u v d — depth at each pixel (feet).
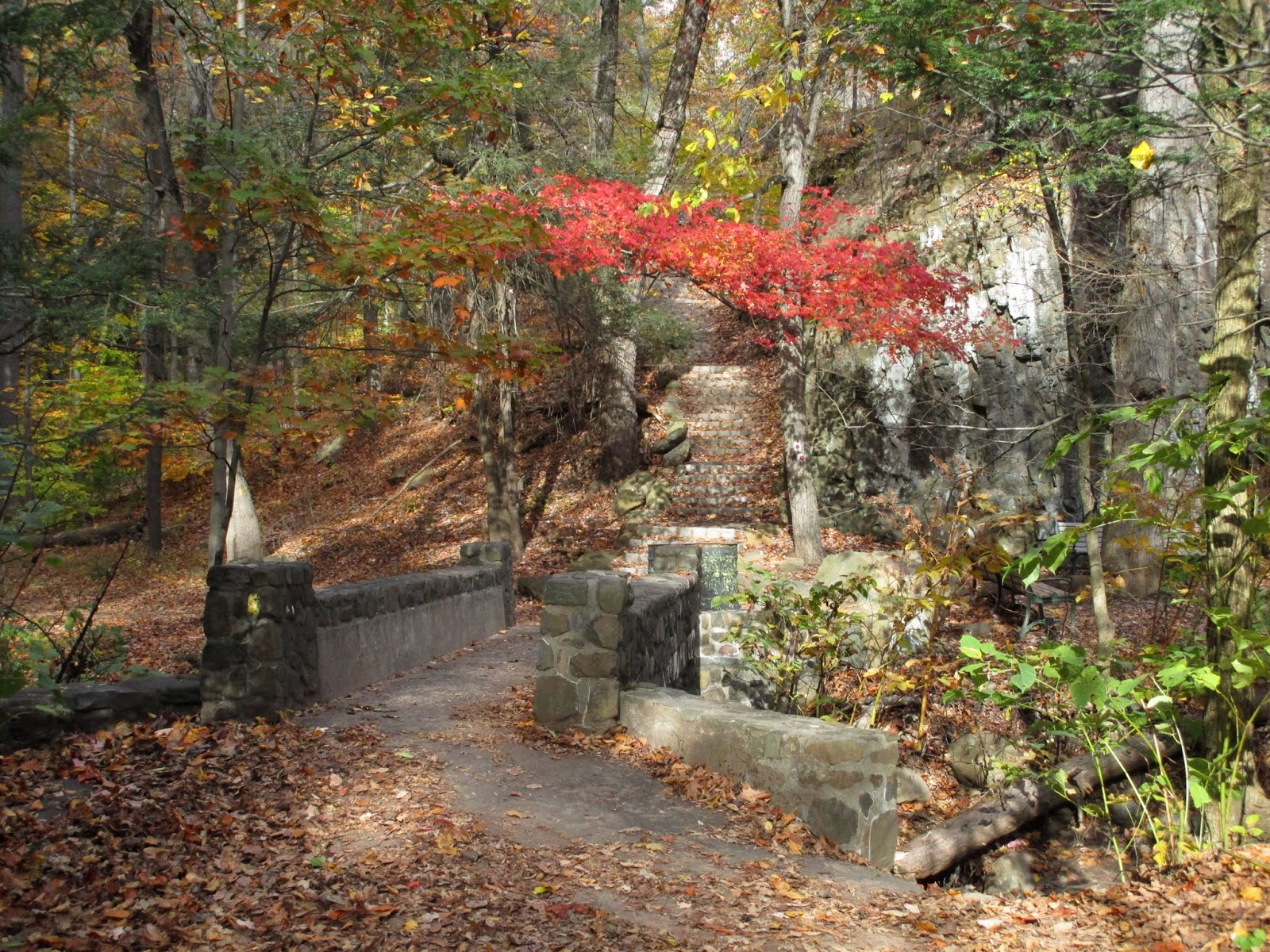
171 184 33.27
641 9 59.67
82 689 19.36
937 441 47.39
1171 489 33.58
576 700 20.74
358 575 53.67
